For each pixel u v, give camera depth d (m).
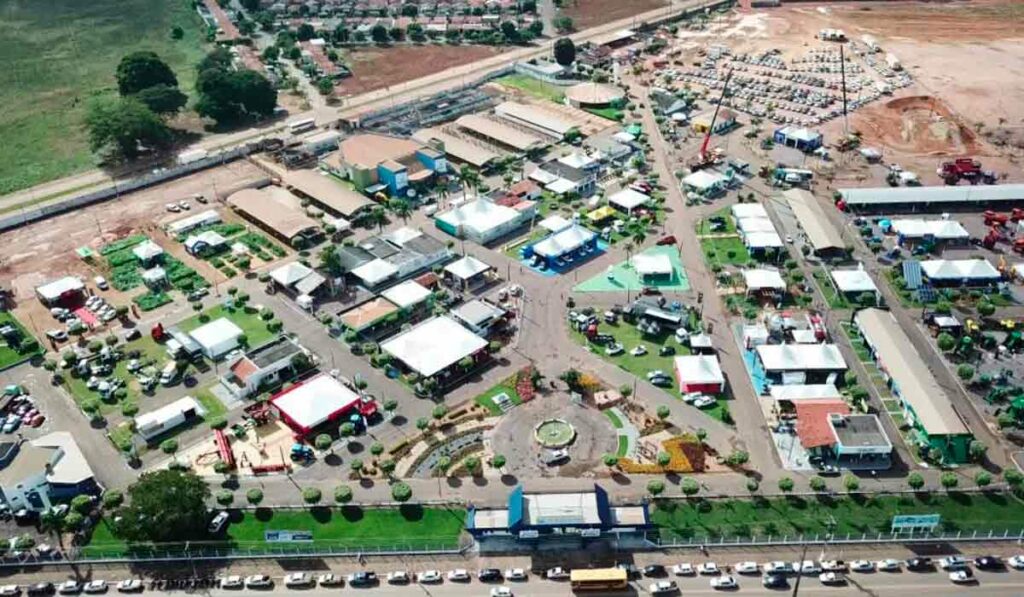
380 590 133.12
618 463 154.00
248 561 138.62
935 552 136.00
